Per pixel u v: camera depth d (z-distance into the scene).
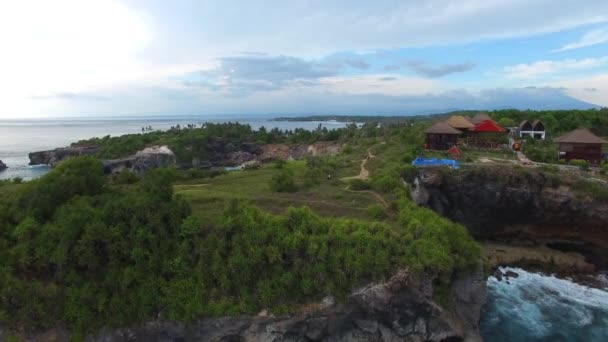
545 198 56.12
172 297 33.22
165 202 37.81
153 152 139.38
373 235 35.88
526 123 86.19
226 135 177.12
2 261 34.44
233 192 53.84
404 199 47.38
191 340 33.38
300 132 185.12
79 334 32.31
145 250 34.62
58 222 36.16
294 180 61.09
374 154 82.75
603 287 47.72
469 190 59.50
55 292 33.34
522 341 37.06
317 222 36.72
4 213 37.66
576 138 66.94
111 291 33.69
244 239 35.06
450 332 35.22
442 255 35.22
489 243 60.69
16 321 32.78
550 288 47.09
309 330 33.53
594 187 53.81
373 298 33.53
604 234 54.75
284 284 33.56
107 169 124.75
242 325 33.06
